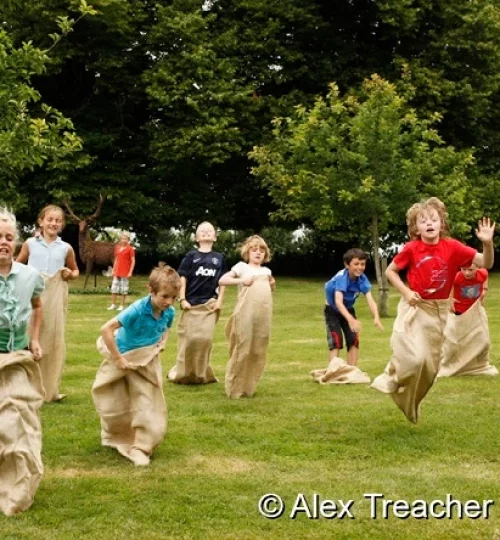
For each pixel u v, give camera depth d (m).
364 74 31.19
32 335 6.43
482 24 30.58
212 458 6.88
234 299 24.17
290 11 31.22
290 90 32.84
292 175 23.58
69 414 8.57
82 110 32.41
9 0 18.97
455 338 11.09
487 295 25.59
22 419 5.61
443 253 7.37
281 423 8.14
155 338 6.93
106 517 5.43
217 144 28.94
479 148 33.00
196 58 29.30
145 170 33.03
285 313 20.58
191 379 10.50
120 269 20.41
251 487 6.08
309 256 37.12
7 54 14.12
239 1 31.69
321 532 5.21
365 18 33.09
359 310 22.11
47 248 9.32
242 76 31.41
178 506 5.66
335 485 6.12
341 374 10.73
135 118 33.62
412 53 32.12
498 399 9.45
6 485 5.57
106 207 31.39
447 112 31.25
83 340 14.70
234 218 35.72
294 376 11.21
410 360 7.21
